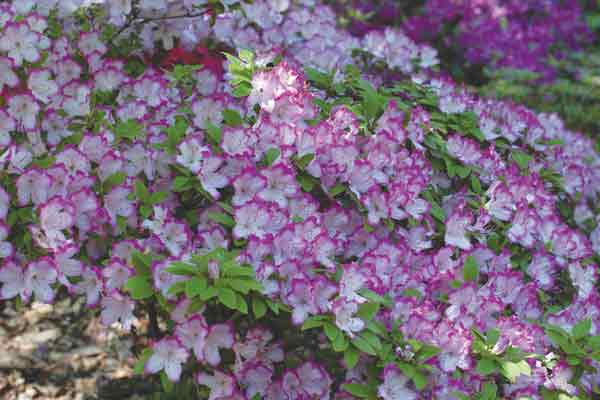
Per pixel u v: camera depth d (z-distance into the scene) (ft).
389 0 12.52
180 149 5.68
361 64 7.40
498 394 5.81
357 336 5.42
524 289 6.00
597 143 9.27
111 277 5.51
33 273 5.43
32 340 7.20
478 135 6.51
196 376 5.90
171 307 5.35
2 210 5.45
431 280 5.90
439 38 12.13
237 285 5.24
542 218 6.35
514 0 14.37
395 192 5.88
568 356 5.75
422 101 6.63
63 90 6.09
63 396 6.84
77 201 5.58
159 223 5.66
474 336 5.63
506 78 11.84
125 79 6.33
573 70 13.37
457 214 6.05
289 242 5.55
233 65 6.01
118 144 5.93
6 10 6.13
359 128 6.08
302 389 5.66
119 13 6.63
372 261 5.74
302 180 5.80
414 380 5.40
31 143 5.84
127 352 7.11
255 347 5.65
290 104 5.88
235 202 5.65
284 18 7.56
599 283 6.82
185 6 6.78
